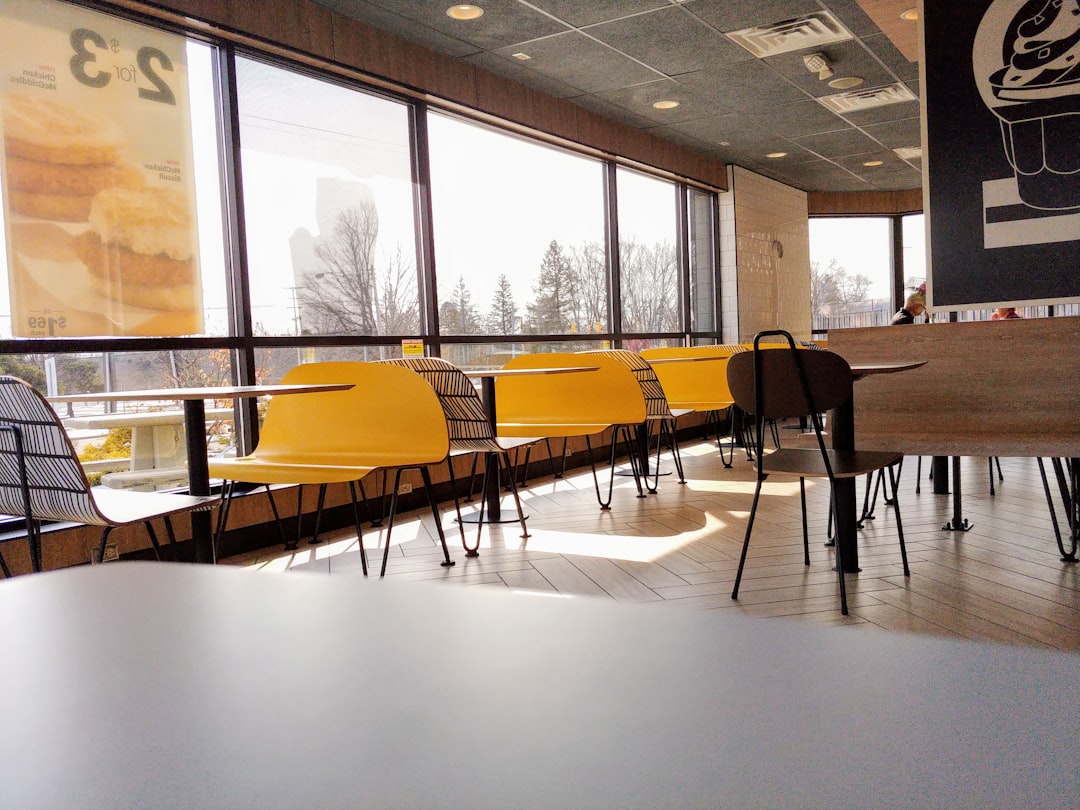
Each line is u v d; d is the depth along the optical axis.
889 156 8.91
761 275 9.66
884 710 0.12
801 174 9.76
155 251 3.96
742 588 2.96
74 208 3.63
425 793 0.10
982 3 3.48
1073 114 3.34
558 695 0.13
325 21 4.68
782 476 5.66
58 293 3.56
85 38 3.68
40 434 2.11
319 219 4.80
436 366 3.74
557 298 6.87
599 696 0.13
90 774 0.12
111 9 3.76
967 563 3.21
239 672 0.16
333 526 4.48
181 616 0.20
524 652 0.16
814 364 2.65
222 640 0.18
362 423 3.35
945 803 0.10
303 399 3.41
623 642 0.16
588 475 6.15
